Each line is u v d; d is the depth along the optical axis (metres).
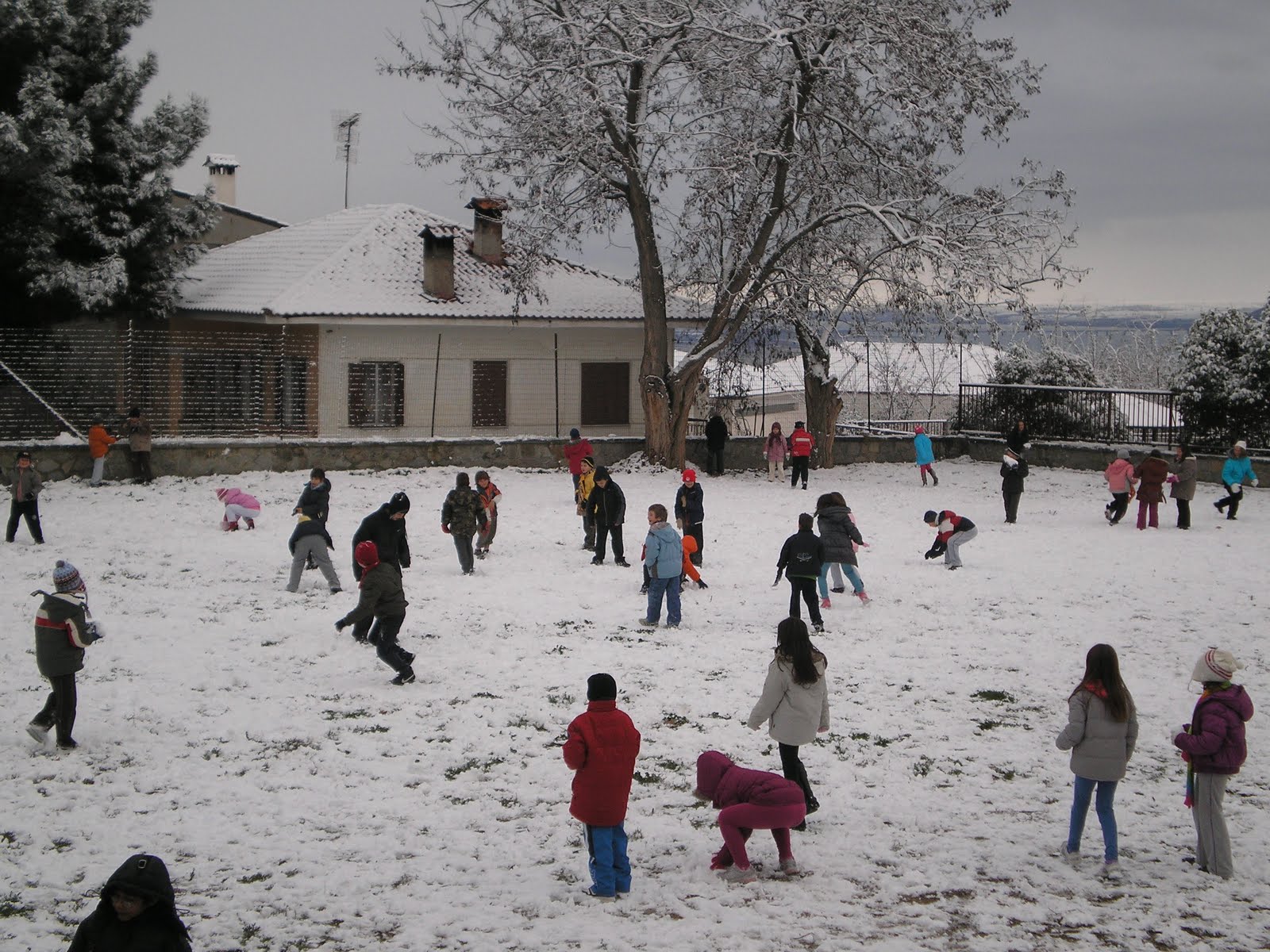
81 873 8.55
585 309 37.44
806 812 9.63
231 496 22.91
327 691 13.12
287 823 9.55
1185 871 8.76
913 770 10.94
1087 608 17.58
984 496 30.81
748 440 35.72
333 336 33.94
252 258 39.75
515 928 7.75
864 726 12.11
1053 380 41.31
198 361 29.77
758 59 32.53
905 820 9.73
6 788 10.17
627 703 12.75
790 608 16.97
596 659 14.52
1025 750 11.50
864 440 38.00
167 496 26.33
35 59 32.62
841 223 35.69
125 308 34.84
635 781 10.60
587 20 32.19
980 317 33.62
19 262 32.31
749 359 39.66
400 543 14.46
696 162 32.50
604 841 8.21
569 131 31.14
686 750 11.37
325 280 35.06
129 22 34.59
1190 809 10.06
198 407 29.81
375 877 8.55
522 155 31.78
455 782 10.53
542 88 31.38
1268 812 9.94
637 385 38.66
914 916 7.97
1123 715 8.59
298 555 17.80
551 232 32.88
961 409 39.91
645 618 16.62
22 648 14.54
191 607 16.86
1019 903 8.20
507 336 36.50
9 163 30.50
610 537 23.31
